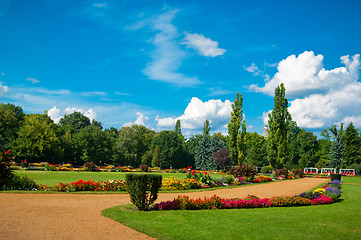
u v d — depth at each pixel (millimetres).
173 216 10141
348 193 22984
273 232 8641
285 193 21438
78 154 63969
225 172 55625
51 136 54219
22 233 7020
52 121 69125
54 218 8992
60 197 14367
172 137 75750
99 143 62875
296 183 33656
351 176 51281
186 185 21688
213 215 10805
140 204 11195
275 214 11781
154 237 7652
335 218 11039
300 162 76562
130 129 71688
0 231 7012
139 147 77562
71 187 16891
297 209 13586
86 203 12844
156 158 67625
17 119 61062
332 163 61938
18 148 50906
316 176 54219
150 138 88250
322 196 17172
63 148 60062
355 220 10695
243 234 8258
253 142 87312
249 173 31859
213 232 8289
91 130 64062
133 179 11297
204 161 70812
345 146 58969
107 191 17594
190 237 7695
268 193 21141
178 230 8320
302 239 8023
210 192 20328
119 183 18656
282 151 52938
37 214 9430
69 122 82875
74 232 7504
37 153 52375
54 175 28891
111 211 10586
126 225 8734
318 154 77750
